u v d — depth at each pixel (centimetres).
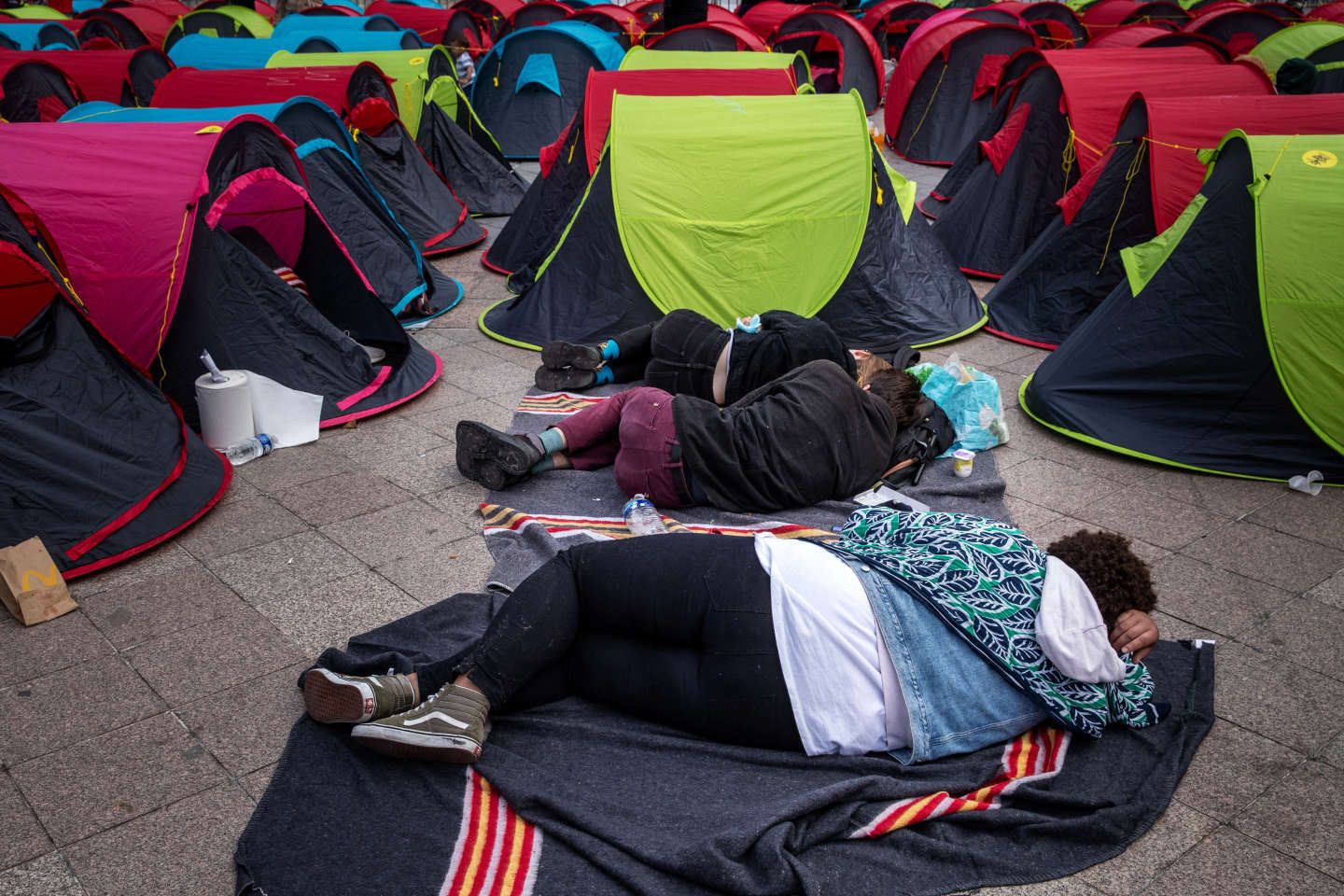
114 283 481
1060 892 259
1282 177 498
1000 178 835
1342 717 325
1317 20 1616
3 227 410
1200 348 509
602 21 1786
